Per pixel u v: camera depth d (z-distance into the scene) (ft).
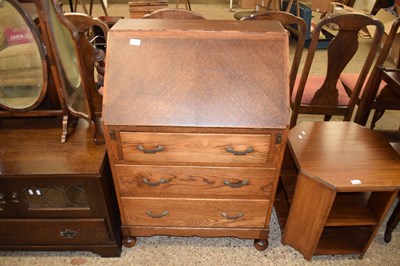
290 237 5.39
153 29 4.12
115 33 4.13
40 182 4.46
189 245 5.64
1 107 4.91
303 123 5.65
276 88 4.05
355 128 5.55
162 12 5.74
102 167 4.52
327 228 5.62
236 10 18.29
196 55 4.08
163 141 4.19
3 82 4.64
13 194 4.56
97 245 5.22
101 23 4.97
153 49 4.10
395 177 4.48
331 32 13.34
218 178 4.59
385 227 5.95
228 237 5.70
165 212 5.05
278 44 4.11
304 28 5.82
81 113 4.70
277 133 4.07
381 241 5.69
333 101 6.61
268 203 4.90
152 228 5.27
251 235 5.34
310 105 6.69
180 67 4.07
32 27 4.24
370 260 5.38
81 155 4.71
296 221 5.12
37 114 5.00
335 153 4.93
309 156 4.85
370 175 4.50
